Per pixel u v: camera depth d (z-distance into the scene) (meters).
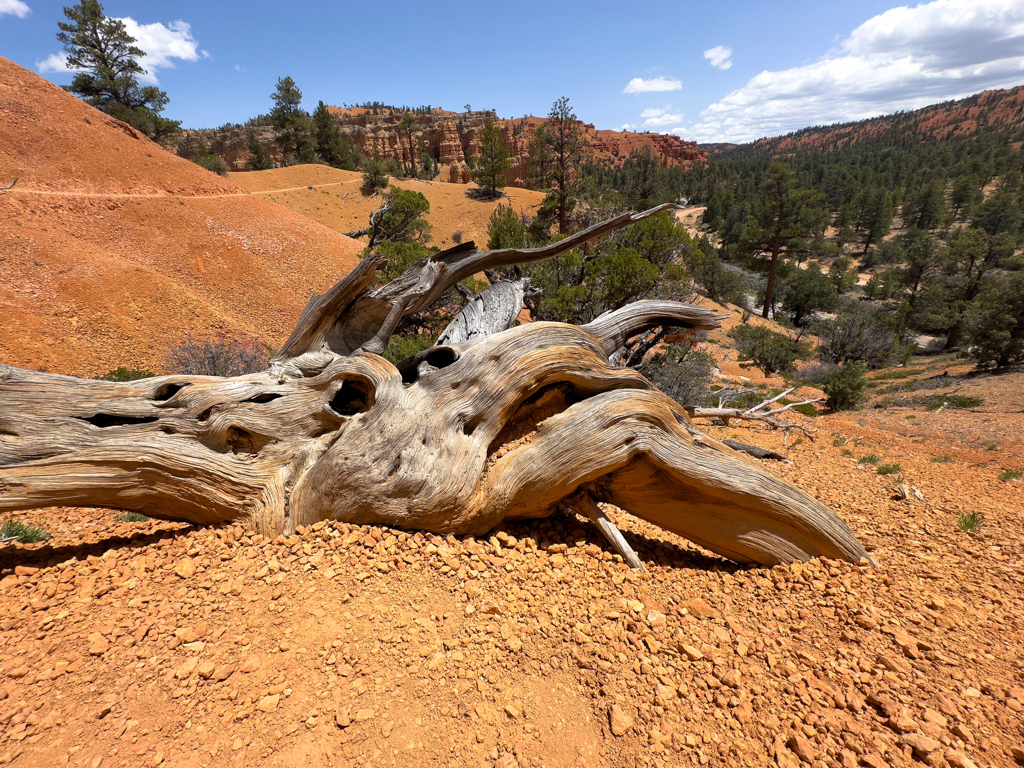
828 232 159.38
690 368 16.67
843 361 38.97
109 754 2.75
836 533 5.18
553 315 17.86
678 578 4.95
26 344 17.55
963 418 18.20
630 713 3.20
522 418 5.66
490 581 4.45
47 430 4.69
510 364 5.20
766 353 32.09
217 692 3.17
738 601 4.58
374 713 3.10
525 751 2.94
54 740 2.80
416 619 3.92
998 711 3.13
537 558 4.88
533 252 6.03
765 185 66.50
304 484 5.10
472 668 3.51
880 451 12.95
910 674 3.47
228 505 5.07
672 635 3.96
